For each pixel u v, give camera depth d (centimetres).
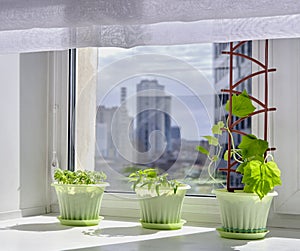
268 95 152
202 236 137
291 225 149
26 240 131
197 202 161
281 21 115
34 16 122
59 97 181
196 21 119
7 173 161
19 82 166
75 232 143
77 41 128
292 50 148
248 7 106
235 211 132
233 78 163
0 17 125
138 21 113
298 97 148
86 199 154
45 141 179
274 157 150
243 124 159
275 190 149
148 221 150
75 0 117
